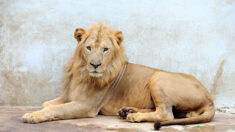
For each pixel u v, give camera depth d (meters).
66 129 5.32
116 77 6.89
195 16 8.02
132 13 7.98
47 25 7.87
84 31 6.62
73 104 6.37
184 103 6.30
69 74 6.98
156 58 8.00
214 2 8.02
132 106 6.86
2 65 7.75
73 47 7.91
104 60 6.33
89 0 7.96
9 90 7.76
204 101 6.36
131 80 6.94
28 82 7.80
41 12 7.87
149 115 6.08
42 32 7.85
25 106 7.79
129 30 7.98
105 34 6.50
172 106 6.30
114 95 6.88
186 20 8.02
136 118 6.01
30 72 7.81
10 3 7.82
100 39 6.38
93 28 6.58
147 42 8.00
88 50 6.34
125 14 7.98
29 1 7.86
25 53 7.81
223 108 7.74
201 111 6.37
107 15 7.97
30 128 5.32
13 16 7.81
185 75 6.80
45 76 7.84
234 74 7.97
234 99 7.92
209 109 6.33
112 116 6.75
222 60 8.02
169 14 8.01
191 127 5.68
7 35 7.78
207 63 8.01
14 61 7.78
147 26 8.00
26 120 5.74
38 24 7.86
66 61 7.88
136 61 7.99
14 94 7.78
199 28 8.02
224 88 7.97
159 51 8.01
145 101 6.80
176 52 8.00
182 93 6.30
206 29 8.03
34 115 5.77
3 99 7.75
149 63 8.00
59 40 7.88
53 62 7.86
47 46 7.86
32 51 7.83
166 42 8.01
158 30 8.00
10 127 5.36
